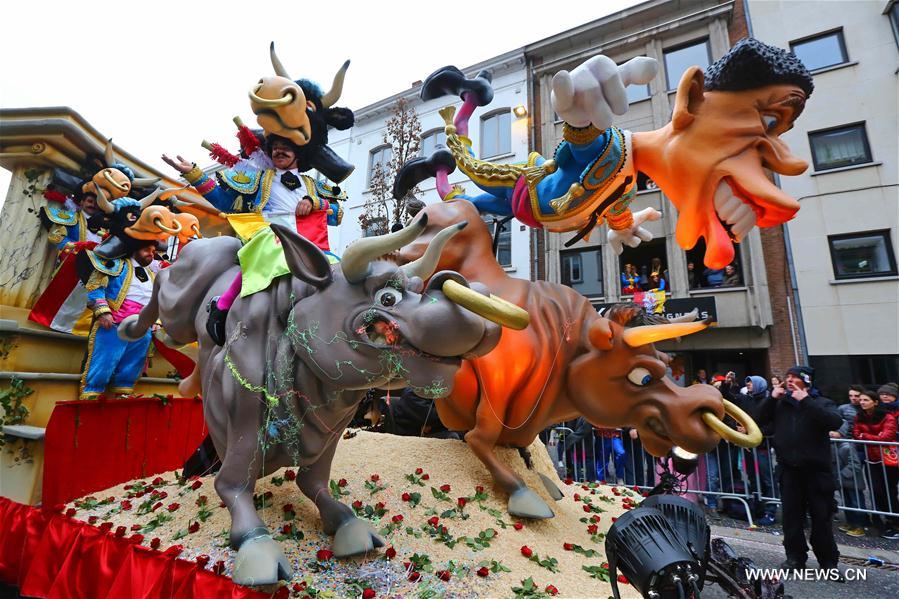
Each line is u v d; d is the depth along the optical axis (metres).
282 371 1.75
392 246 1.59
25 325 3.90
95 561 2.05
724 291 10.23
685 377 10.73
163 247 4.40
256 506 2.24
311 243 1.73
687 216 2.40
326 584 1.76
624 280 11.40
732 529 5.21
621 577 2.21
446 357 1.62
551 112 12.70
